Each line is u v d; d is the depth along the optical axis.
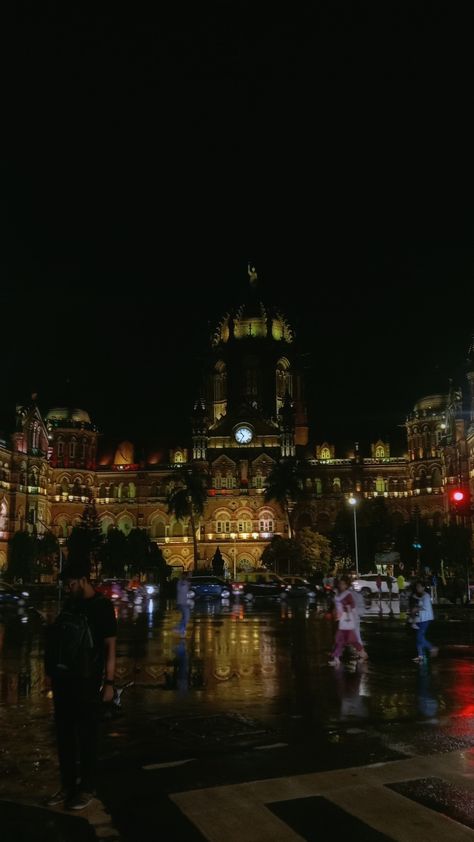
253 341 152.75
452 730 13.60
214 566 115.94
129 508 147.25
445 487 131.00
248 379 152.25
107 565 115.19
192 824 8.84
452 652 26.55
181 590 31.98
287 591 76.69
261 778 10.59
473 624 39.88
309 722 14.41
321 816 9.02
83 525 117.69
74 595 9.84
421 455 140.88
